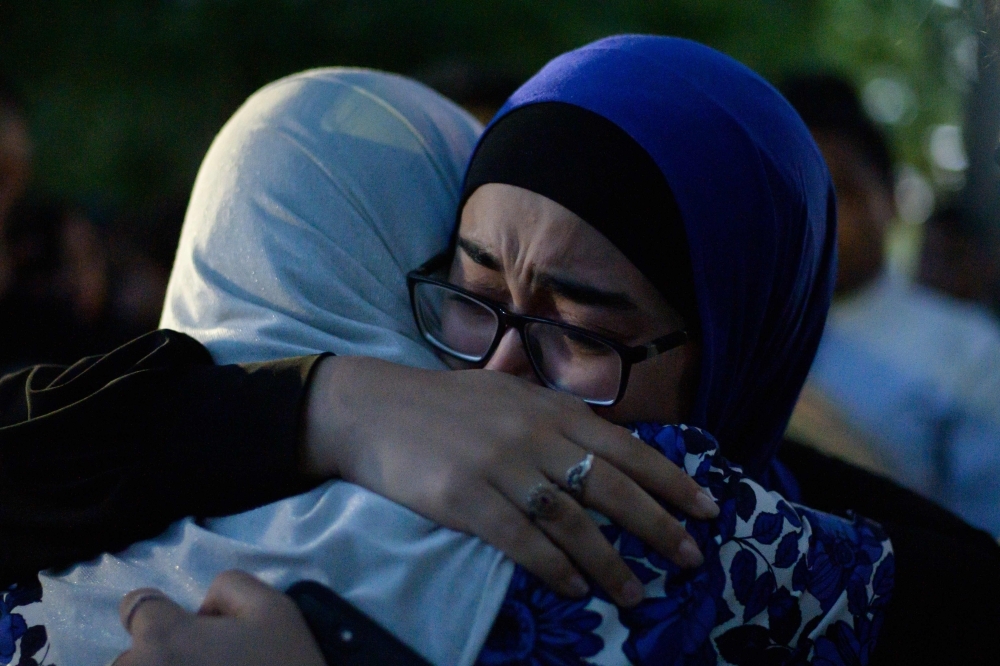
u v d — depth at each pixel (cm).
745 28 383
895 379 235
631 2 368
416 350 110
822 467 148
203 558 91
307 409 94
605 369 103
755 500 94
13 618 99
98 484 97
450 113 133
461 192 115
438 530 86
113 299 286
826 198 125
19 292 274
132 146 367
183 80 369
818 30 418
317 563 85
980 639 101
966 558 104
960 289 254
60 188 359
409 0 359
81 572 97
